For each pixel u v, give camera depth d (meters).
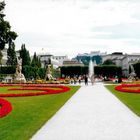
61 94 34.16
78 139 11.11
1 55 65.94
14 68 95.00
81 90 42.44
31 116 16.78
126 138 11.20
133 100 26.34
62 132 12.34
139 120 15.22
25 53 112.25
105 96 31.03
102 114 17.44
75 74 128.12
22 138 11.23
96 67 132.50
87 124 14.13
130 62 172.50
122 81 78.75
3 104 20.47
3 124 14.20
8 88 46.31
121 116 16.61
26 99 27.66
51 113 17.94
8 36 60.19
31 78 93.25
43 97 29.94
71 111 18.86
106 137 11.38
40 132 12.36
